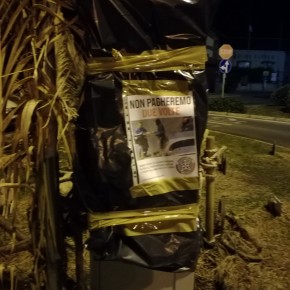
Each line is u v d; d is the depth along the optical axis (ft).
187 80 6.87
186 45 6.79
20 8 6.86
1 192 7.66
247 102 88.22
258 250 14.12
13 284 8.86
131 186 6.70
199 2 6.68
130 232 6.79
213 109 67.31
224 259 13.12
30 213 7.96
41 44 6.99
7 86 7.08
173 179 6.93
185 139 6.97
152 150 6.82
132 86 6.66
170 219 6.93
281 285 12.20
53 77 7.10
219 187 21.09
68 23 6.85
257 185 22.12
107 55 6.57
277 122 57.31
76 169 6.86
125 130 6.66
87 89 6.62
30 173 7.53
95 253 6.86
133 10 6.50
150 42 6.65
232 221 15.84
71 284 10.59
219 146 32.68
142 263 6.84
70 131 7.32
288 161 29.14
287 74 161.38
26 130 6.73
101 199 6.70
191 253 7.08
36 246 7.70
